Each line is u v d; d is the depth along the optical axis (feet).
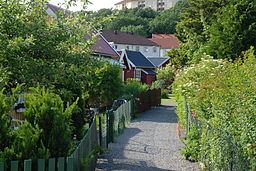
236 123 18.45
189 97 32.73
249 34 46.96
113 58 91.71
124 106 48.65
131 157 27.94
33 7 28.63
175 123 53.57
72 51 30.58
